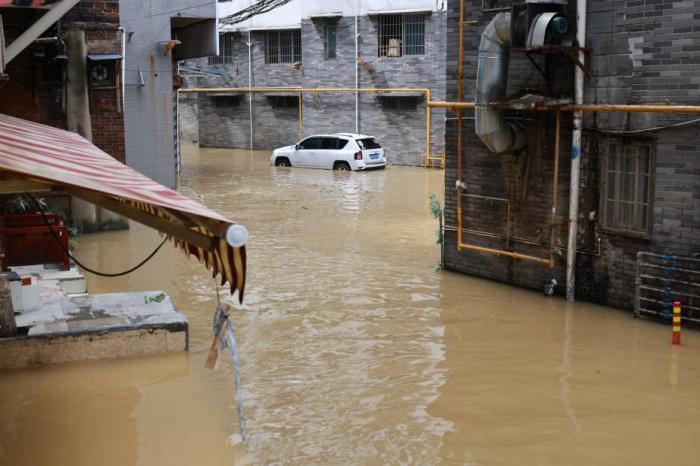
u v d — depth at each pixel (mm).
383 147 31531
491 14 12188
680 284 10281
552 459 6785
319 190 23469
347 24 31641
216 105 37906
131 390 8359
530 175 12094
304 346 9805
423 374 8836
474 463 6730
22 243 11531
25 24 15039
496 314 11070
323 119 33312
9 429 7418
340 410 7871
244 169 29266
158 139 21156
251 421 7621
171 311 9898
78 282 11297
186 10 21156
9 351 8781
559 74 11398
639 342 9844
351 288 12500
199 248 5961
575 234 11453
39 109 15602
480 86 11641
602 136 11039
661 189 10406
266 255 14797
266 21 34656
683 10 9914
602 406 7930
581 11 10805
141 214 5629
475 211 13023
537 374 8812
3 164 5191
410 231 17125
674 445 7055
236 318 10930
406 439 7207
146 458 6859
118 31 15922
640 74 10445
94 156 7953
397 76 30641
